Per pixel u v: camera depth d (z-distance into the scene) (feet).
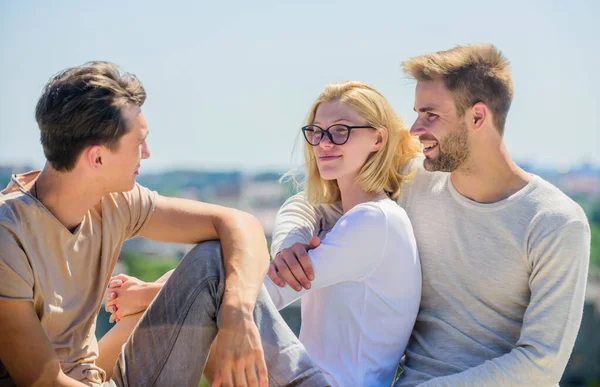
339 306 7.77
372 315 7.74
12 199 6.34
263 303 7.00
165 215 7.31
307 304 8.07
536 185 7.72
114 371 7.05
